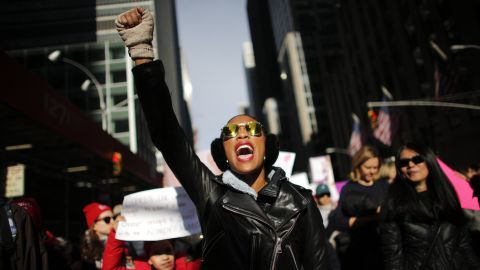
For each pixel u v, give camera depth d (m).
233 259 1.69
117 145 21.38
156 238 3.16
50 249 4.12
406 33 34.59
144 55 1.65
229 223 1.71
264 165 2.05
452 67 27.33
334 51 90.19
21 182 12.97
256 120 1.92
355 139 26.27
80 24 49.94
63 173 25.14
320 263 1.75
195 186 1.80
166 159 1.76
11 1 54.50
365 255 4.23
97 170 25.92
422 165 3.18
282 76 60.75
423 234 3.07
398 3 35.31
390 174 4.94
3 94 9.63
